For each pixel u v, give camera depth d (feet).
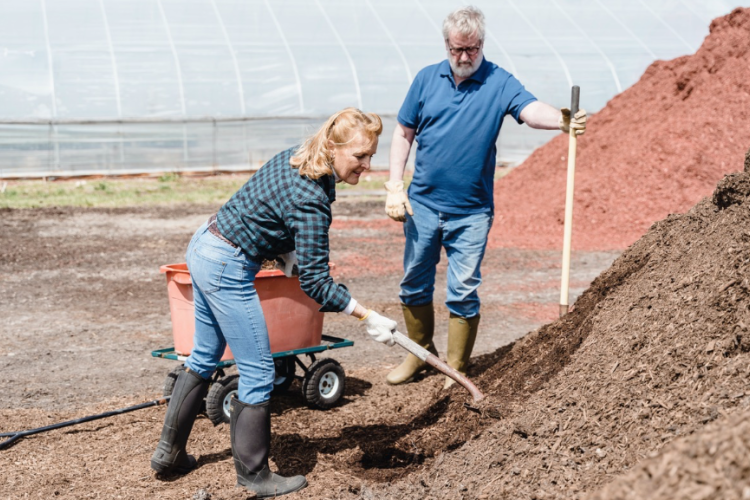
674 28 77.30
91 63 60.64
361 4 72.84
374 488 11.03
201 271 10.73
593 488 8.84
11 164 57.11
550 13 77.00
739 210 11.72
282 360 15.03
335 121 10.53
